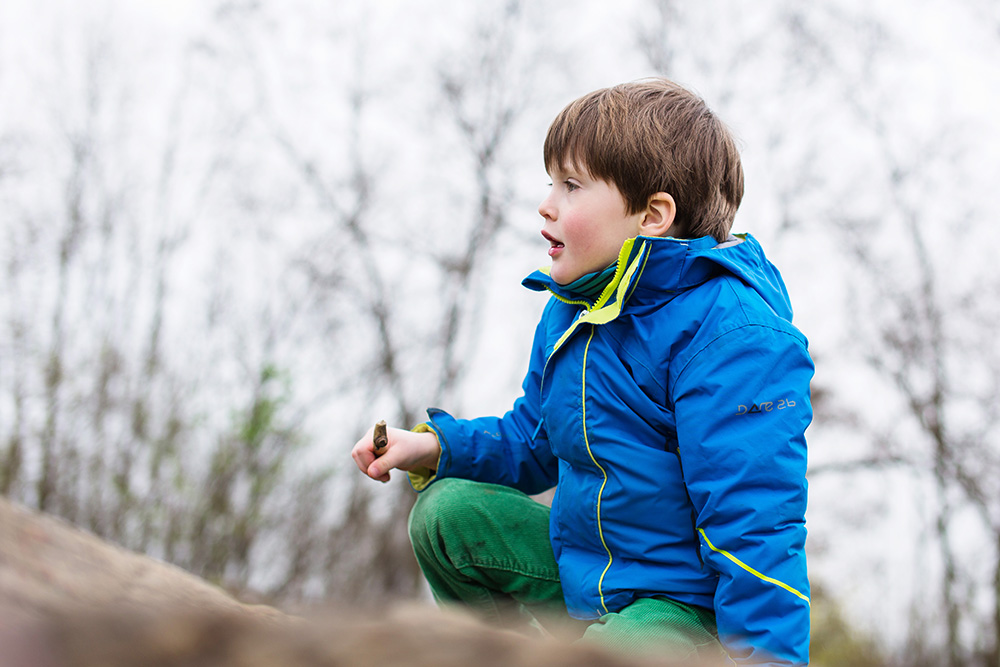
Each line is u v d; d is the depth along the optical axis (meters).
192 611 0.61
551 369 1.95
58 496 12.88
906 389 15.19
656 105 1.99
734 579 1.60
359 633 0.61
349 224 17.64
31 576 0.76
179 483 13.08
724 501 1.64
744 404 1.68
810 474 14.77
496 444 2.09
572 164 1.95
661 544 1.75
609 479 1.79
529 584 1.93
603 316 1.79
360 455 2.02
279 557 13.25
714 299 1.78
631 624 1.62
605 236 1.93
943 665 13.73
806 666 1.54
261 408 13.27
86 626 0.59
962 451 14.66
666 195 1.93
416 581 13.91
